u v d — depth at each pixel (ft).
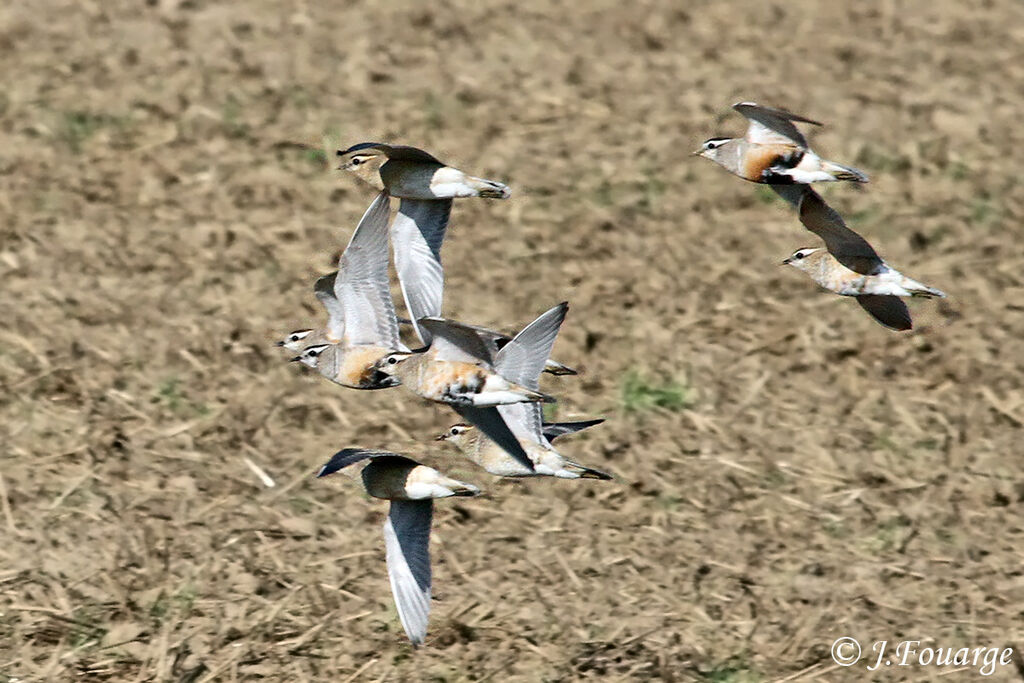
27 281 63.98
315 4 92.79
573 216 71.41
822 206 43.47
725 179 75.15
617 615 47.21
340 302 43.93
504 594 47.88
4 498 50.70
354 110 79.61
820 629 47.11
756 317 64.44
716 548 50.70
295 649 45.09
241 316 62.54
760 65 87.61
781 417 58.18
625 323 63.52
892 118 81.87
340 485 52.75
